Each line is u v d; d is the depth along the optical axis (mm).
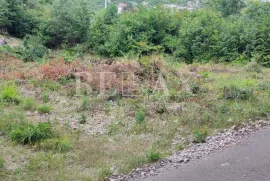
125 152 7207
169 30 25422
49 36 24234
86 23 24516
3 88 11742
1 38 21656
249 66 18422
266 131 8320
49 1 30891
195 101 10797
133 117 9555
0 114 9289
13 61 16781
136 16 25172
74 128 8594
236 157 6773
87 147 7461
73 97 11617
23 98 11109
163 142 7688
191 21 24641
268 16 24391
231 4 31391
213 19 24578
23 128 7980
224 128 8555
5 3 23312
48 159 6793
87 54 23297
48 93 11938
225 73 17016
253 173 6051
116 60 16797
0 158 6590
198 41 23297
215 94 11562
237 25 23609
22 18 24422
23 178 5988
